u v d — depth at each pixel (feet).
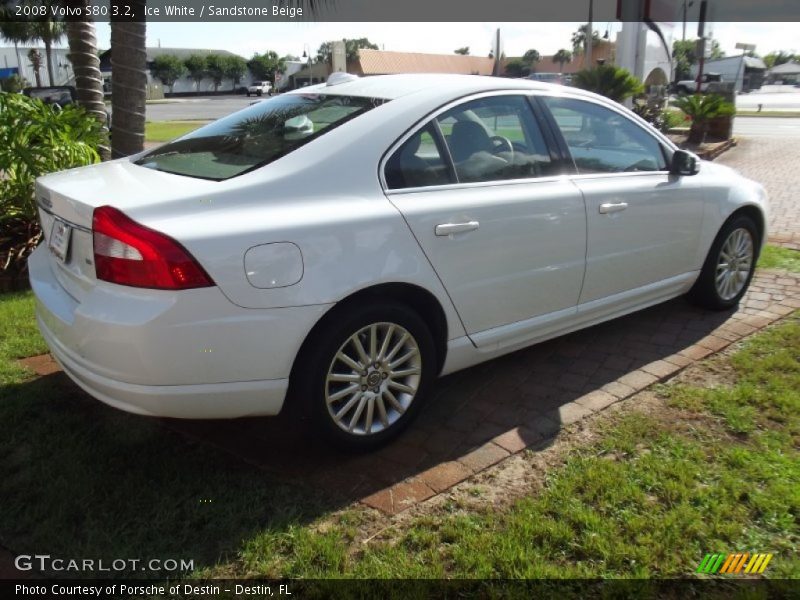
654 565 7.97
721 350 14.08
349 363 9.94
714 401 11.73
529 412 11.72
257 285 8.83
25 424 11.16
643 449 10.39
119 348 8.57
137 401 8.80
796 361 13.30
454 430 11.21
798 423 10.98
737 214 16.08
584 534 8.43
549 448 10.55
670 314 16.29
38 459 10.18
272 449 10.60
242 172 9.68
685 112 54.24
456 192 10.91
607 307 13.64
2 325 15.15
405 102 10.98
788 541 8.34
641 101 58.18
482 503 9.21
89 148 20.57
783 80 324.80
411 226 10.16
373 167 10.19
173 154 11.28
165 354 8.52
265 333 8.98
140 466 10.02
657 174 14.24
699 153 47.75
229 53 251.80
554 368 13.44
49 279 10.65
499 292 11.50
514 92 12.32
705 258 15.49
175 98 210.59
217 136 11.50
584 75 49.98
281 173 9.60
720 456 10.07
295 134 10.54
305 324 9.23
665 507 8.96
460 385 12.82
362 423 10.41
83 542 8.46
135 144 22.03
